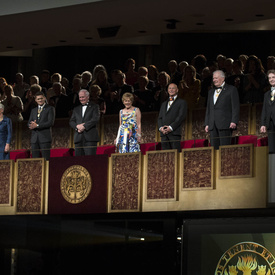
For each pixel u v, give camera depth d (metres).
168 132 16.02
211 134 15.77
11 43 23.44
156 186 15.61
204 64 20.56
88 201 16.30
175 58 25.81
